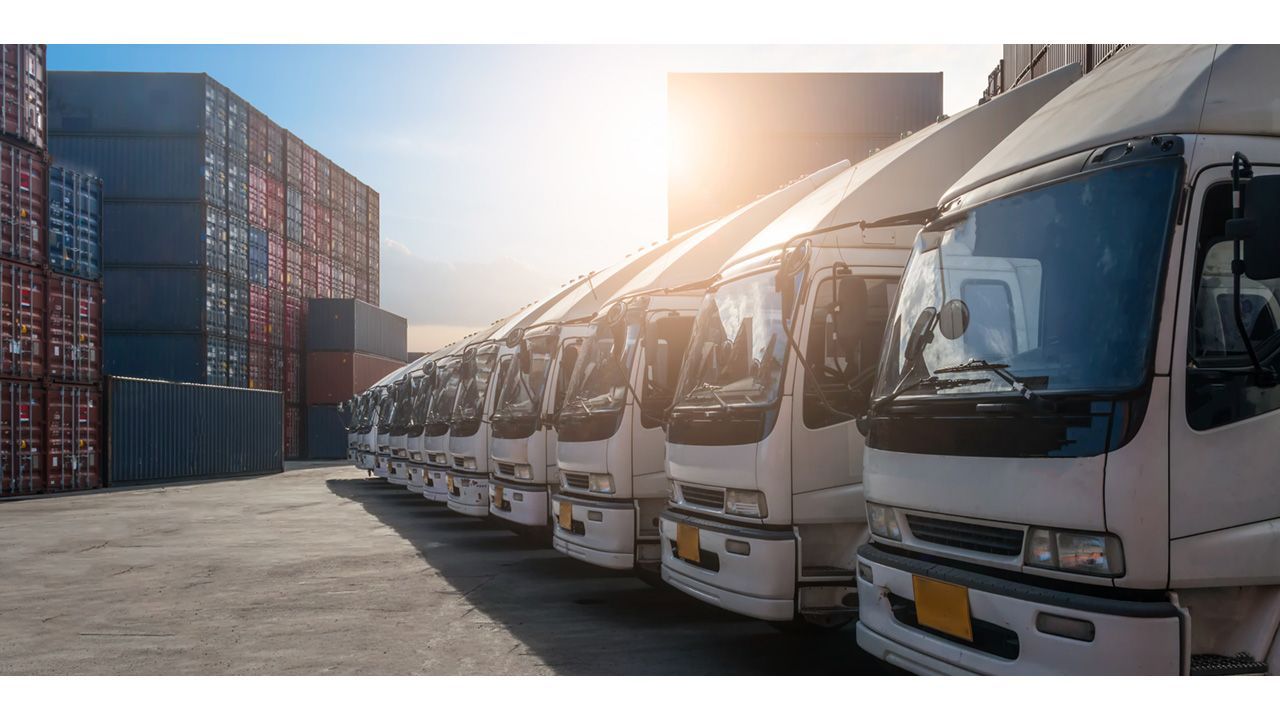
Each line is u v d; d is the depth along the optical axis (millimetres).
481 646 6176
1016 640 3289
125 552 11336
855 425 5234
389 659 5844
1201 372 3049
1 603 8023
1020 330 3488
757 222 7980
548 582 8852
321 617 7242
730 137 18125
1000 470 3326
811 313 5234
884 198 5512
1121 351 3086
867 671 5434
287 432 41375
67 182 21547
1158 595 2980
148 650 6207
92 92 34000
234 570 9805
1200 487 2994
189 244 33906
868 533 5250
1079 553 3074
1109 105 3607
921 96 18125
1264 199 2898
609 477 7367
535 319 12141
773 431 5129
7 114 19453
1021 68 8844
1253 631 3111
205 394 28688
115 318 33594
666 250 10000
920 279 4090
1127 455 2975
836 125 18062
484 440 11695
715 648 6055
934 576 3611
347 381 43250
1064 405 3141
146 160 33906
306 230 43625
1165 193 3158
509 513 9961
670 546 6094
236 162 36719
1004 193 3777
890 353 4141
